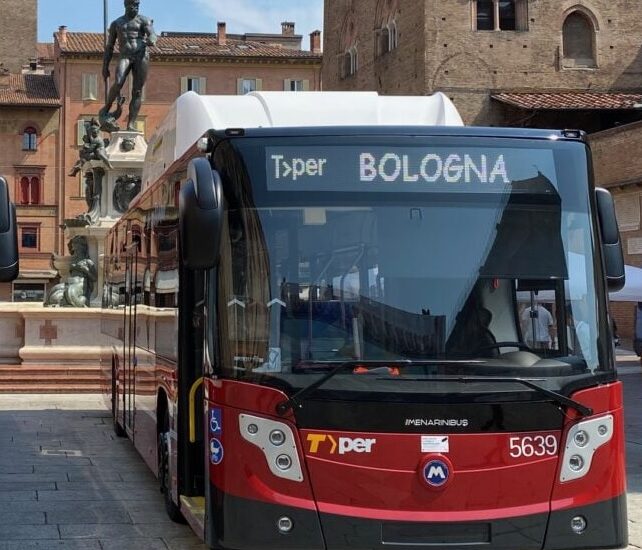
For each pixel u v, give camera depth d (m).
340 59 48.34
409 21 39.94
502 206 6.23
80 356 19.31
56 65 73.31
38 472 10.85
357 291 5.99
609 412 6.03
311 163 6.18
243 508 5.75
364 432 5.72
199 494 7.04
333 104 7.71
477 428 5.78
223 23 78.31
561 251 6.23
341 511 5.68
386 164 6.21
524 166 6.32
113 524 8.39
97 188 23.38
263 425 5.76
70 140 71.50
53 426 14.69
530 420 5.84
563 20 39.28
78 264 22.36
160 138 9.44
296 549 5.68
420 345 5.91
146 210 9.65
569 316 6.12
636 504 9.34
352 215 6.12
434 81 38.56
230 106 7.72
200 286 6.77
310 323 5.92
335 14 48.97
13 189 71.00
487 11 39.06
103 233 22.64
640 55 39.75
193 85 74.81
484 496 5.75
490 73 38.84
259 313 5.94
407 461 5.72
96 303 22.41
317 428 5.72
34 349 19.22
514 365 5.91
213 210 5.65
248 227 6.07
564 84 39.28
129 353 11.27
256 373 5.82
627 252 32.34
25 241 71.12
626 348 32.38
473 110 38.75
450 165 6.25
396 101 7.86
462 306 6.01
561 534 5.82
